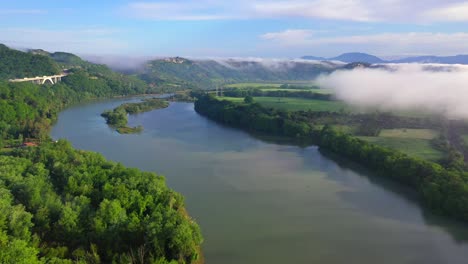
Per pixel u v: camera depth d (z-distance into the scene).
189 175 153.12
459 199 115.44
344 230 107.56
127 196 98.44
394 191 139.00
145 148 198.00
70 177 106.94
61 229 85.56
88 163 126.19
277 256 93.12
